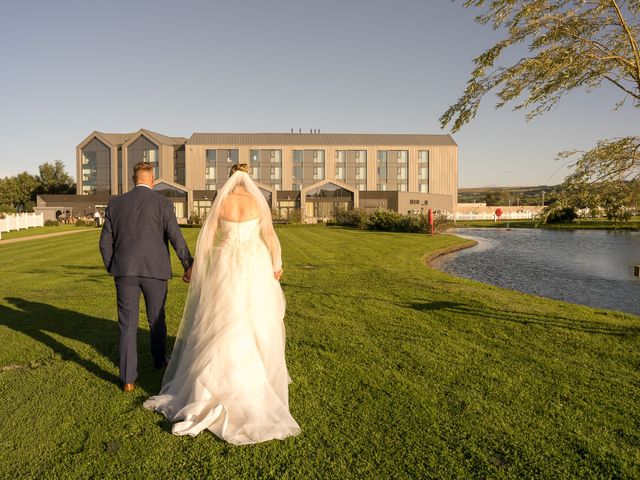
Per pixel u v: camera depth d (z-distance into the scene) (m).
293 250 18.27
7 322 6.30
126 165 66.38
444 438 3.12
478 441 3.08
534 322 6.43
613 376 4.30
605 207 5.08
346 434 3.16
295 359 4.71
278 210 52.28
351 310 7.16
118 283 3.93
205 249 3.63
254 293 3.52
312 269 12.54
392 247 20.25
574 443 3.07
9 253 17.27
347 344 5.25
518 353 4.97
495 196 108.19
